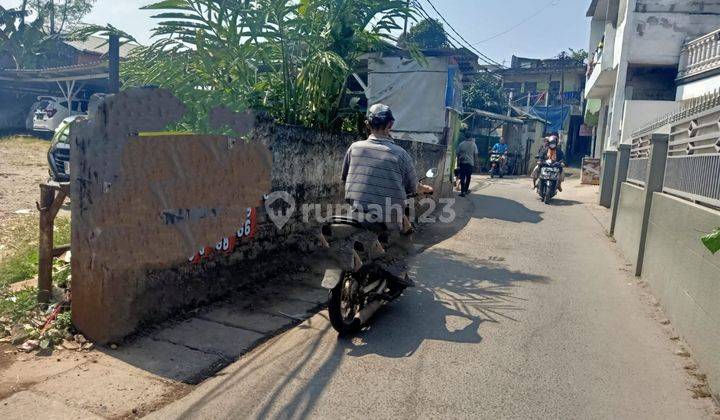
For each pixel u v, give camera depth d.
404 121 12.77
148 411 3.14
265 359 3.92
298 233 6.47
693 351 4.11
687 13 12.65
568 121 31.33
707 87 11.21
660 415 3.33
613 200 9.25
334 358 3.98
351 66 7.26
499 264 6.98
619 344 4.41
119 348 3.93
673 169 5.70
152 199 4.26
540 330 4.68
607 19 14.86
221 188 5.02
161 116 4.35
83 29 6.14
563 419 3.25
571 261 7.30
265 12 6.11
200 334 4.28
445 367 3.89
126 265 4.02
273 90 6.91
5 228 6.83
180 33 6.02
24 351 3.76
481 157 24.70
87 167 3.81
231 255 5.23
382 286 4.82
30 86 25.86
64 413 3.04
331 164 7.14
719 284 3.68
